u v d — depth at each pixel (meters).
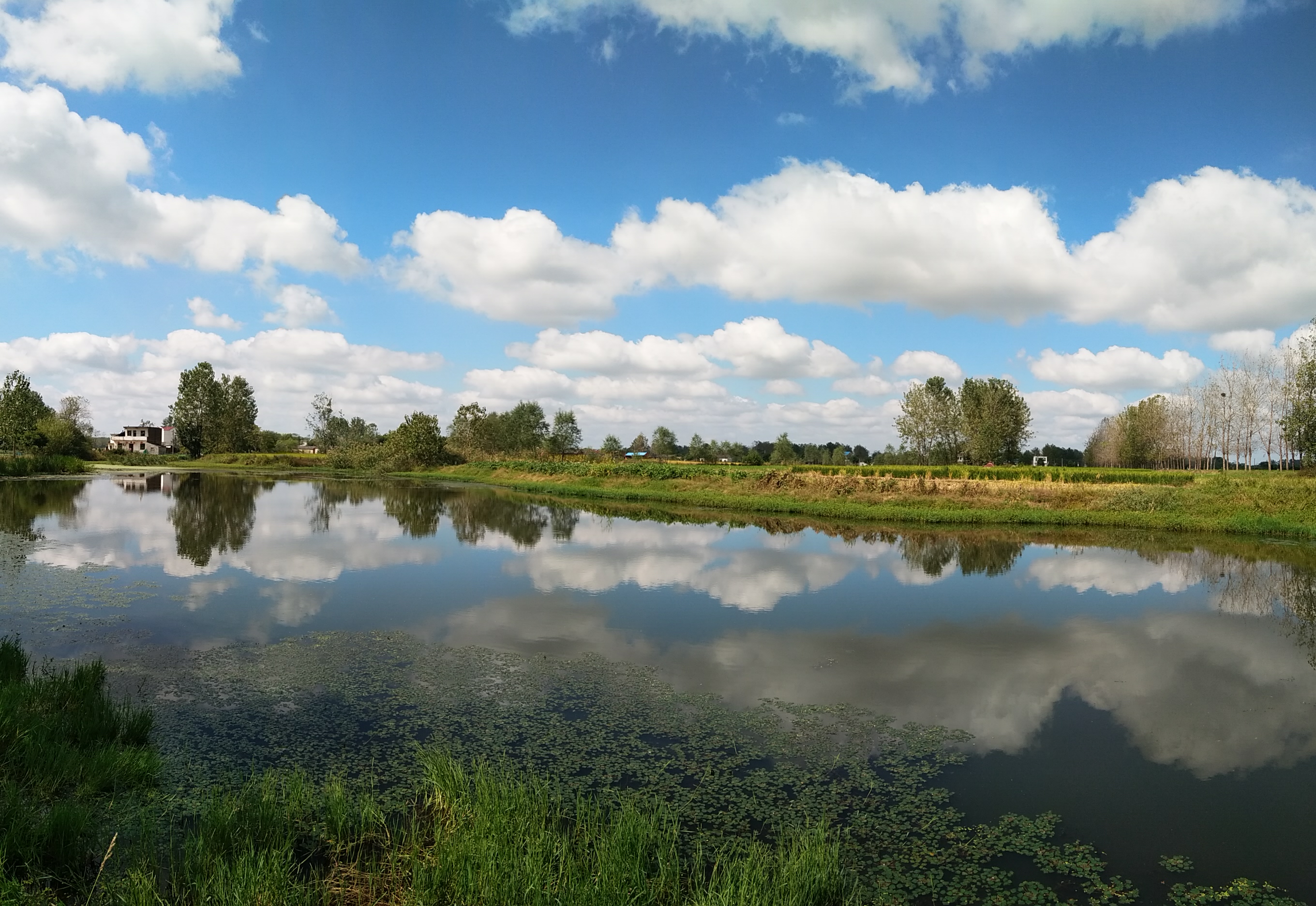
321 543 22.83
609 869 5.44
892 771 7.82
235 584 16.36
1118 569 20.56
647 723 8.98
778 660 11.69
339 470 82.50
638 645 12.39
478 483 58.75
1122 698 10.20
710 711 9.41
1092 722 9.34
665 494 41.38
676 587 17.09
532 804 6.61
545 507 37.00
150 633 12.32
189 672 10.41
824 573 19.36
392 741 8.27
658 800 7.03
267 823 6.11
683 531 27.72
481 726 8.73
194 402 100.81
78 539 22.48
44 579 16.33
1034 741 8.70
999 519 30.83
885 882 5.86
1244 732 9.07
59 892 5.28
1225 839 6.59
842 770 7.84
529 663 11.23
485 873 5.31
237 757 7.73
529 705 9.46
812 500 36.75
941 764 8.02
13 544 21.23
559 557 21.03
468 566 19.39
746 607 15.22
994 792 7.40
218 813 6.05
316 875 5.53
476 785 6.81
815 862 5.64
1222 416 71.56
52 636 11.99
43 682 8.91
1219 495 32.03
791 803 7.07
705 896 5.31
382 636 12.48
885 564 20.81
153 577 16.88
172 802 6.70
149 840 5.81
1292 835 6.67
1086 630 13.83
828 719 9.23
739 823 6.69
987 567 20.67
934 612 15.08
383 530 26.52
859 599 16.19
